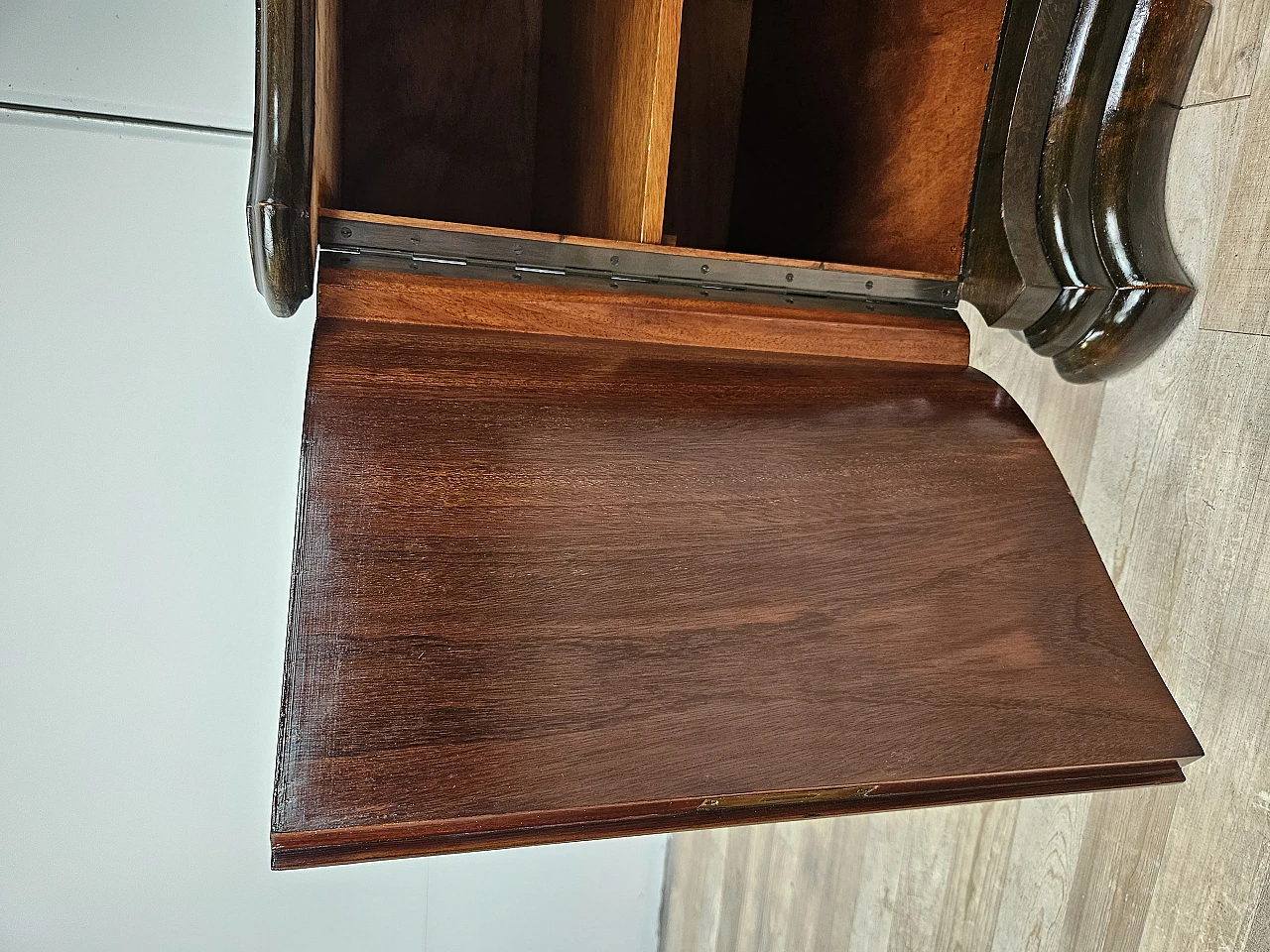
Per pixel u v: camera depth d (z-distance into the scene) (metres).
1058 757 0.57
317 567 0.51
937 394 0.77
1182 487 0.80
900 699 0.56
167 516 1.30
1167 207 0.81
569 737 0.49
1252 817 0.74
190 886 1.45
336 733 0.46
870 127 0.91
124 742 1.36
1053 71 0.77
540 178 1.04
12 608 1.26
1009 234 0.79
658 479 0.61
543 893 1.73
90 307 1.21
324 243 0.65
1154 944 0.83
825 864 1.38
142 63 1.13
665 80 0.69
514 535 0.55
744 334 0.76
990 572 0.64
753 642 0.56
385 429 0.57
